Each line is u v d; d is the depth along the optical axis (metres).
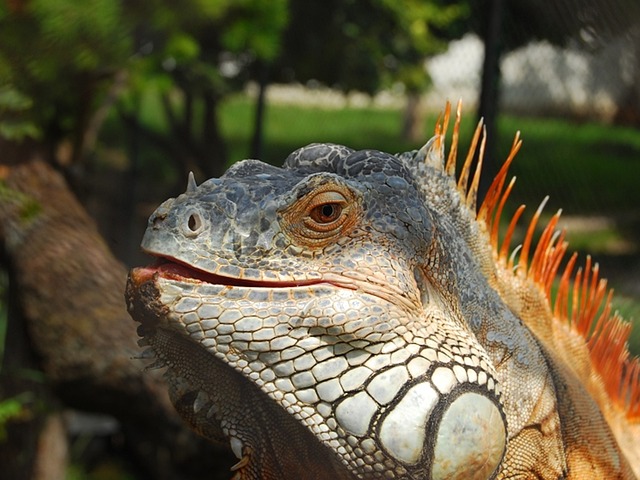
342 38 1.71
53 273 0.81
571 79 1.73
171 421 0.80
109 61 0.67
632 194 1.58
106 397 0.80
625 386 0.60
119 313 0.81
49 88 0.68
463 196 0.53
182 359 0.48
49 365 0.80
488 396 0.47
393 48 1.83
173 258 0.46
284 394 0.46
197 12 0.68
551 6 1.27
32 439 0.95
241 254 0.46
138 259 1.54
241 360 0.46
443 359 0.47
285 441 0.48
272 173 0.48
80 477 1.09
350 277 0.46
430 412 0.46
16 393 0.89
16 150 0.85
